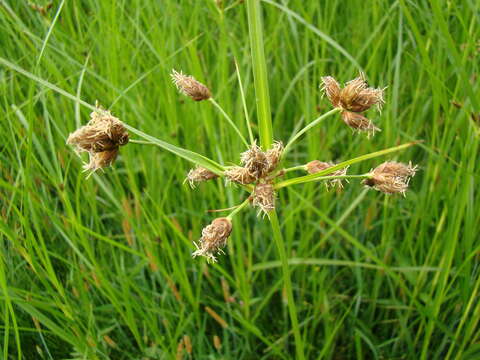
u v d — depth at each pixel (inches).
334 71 10.3
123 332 8.4
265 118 4.7
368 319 9.0
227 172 4.7
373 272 9.3
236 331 8.8
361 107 5.0
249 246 8.4
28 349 7.8
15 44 9.5
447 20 7.3
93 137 4.7
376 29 8.5
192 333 8.7
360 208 9.6
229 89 9.3
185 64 9.8
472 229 7.3
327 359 8.8
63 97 8.2
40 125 8.6
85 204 8.8
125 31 9.5
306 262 8.1
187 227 9.9
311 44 10.4
